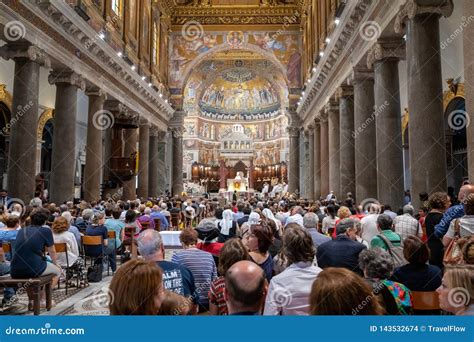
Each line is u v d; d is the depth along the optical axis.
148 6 24.23
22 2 10.48
